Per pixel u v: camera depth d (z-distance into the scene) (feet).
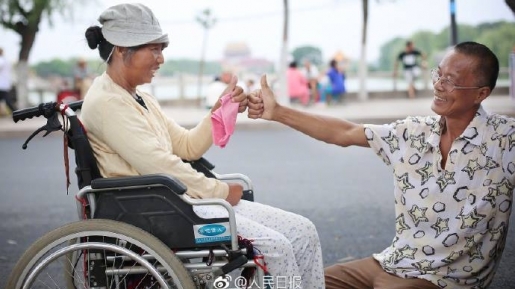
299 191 23.80
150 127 10.18
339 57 74.23
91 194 9.66
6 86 55.11
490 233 9.69
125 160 10.09
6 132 44.73
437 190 9.75
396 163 10.16
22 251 17.19
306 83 57.47
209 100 46.42
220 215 10.34
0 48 54.75
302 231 10.57
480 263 9.75
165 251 9.36
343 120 10.68
